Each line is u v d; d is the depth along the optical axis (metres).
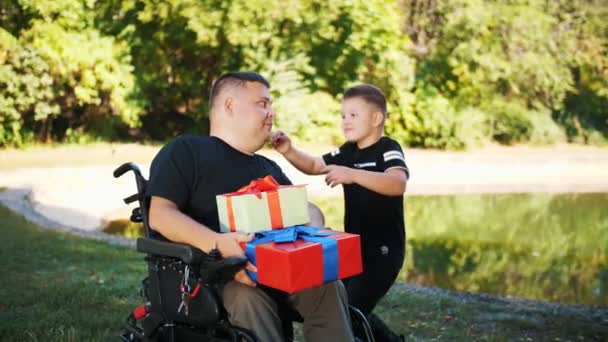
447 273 6.62
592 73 19.44
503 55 17.36
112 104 15.11
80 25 14.59
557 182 12.61
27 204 8.49
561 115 19.17
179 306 2.10
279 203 2.14
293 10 14.37
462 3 16.95
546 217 9.91
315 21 14.98
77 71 14.41
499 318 4.39
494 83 17.97
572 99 19.72
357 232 2.88
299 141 15.65
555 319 4.46
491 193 11.55
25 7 13.82
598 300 5.78
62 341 3.21
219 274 1.97
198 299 2.04
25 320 3.56
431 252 7.62
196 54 15.64
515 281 6.39
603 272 6.84
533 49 17.80
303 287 1.92
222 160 2.31
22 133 14.60
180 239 2.09
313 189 10.87
